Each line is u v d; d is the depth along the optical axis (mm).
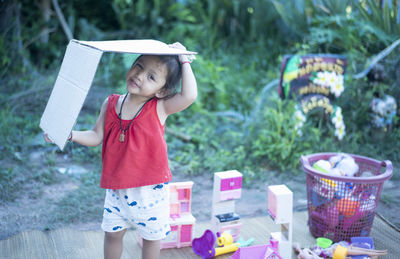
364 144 5027
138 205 2223
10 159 4391
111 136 2215
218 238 2840
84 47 1975
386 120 4949
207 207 3682
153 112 2211
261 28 8391
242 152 4688
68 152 4770
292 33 7812
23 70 6445
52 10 7711
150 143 2189
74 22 7668
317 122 5230
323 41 5461
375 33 5086
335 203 2898
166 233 2330
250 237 3084
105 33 8008
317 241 2889
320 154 3297
